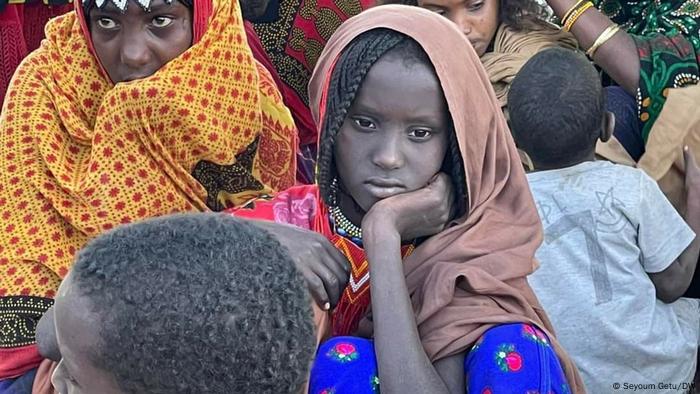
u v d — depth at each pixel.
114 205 3.18
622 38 4.48
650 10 4.71
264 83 3.66
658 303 3.98
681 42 4.48
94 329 1.68
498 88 4.40
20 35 5.39
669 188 4.38
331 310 2.55
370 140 2.43
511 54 4.43
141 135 3.23
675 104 4.34
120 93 3.20
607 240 3.76
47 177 3.18
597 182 3.81
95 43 3.27
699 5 4.61
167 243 1.73
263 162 3.63
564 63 3.89
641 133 4.47
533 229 2.56
